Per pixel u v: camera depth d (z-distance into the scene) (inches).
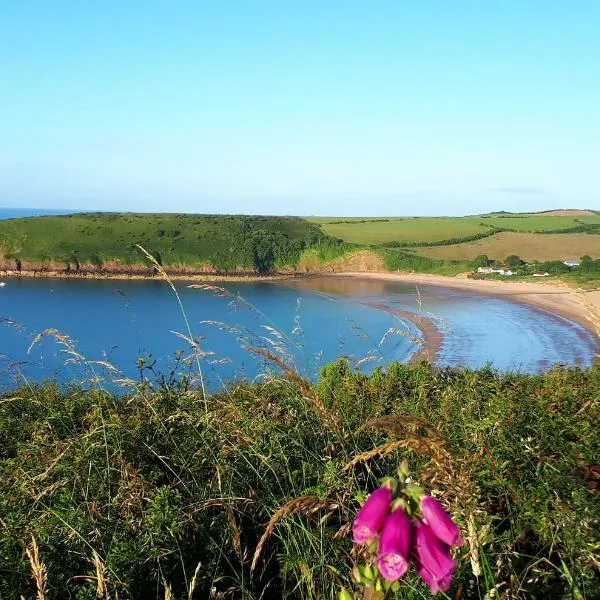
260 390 268.5
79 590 134.3
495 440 185.6
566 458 166.1
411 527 66.1
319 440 208.2
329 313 2802.7
